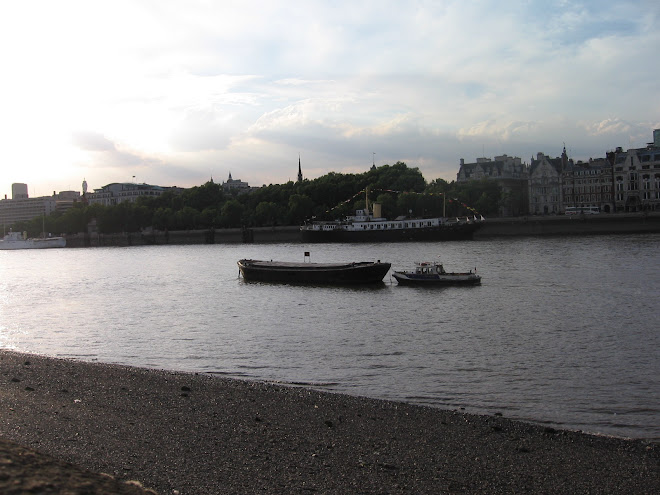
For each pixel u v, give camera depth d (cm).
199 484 2081
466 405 3322
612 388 3588
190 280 11538
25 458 1591
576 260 11969
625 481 2208
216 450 2434
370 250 17712
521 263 11850
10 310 7975
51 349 5253
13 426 2673
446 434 2688
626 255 12588
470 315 6353
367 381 3881
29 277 13512
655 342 4775
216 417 2892
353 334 5519
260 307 7612
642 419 3048
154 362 4609
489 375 3941
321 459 2367
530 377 3869
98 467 2195
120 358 4797
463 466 2323
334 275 10206
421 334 5416
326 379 3962
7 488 1384
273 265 11131
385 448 2506
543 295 7538
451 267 11469
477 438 2641
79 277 13050
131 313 7362
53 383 3519
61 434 2581
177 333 5856
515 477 2230
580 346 4709
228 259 17300
